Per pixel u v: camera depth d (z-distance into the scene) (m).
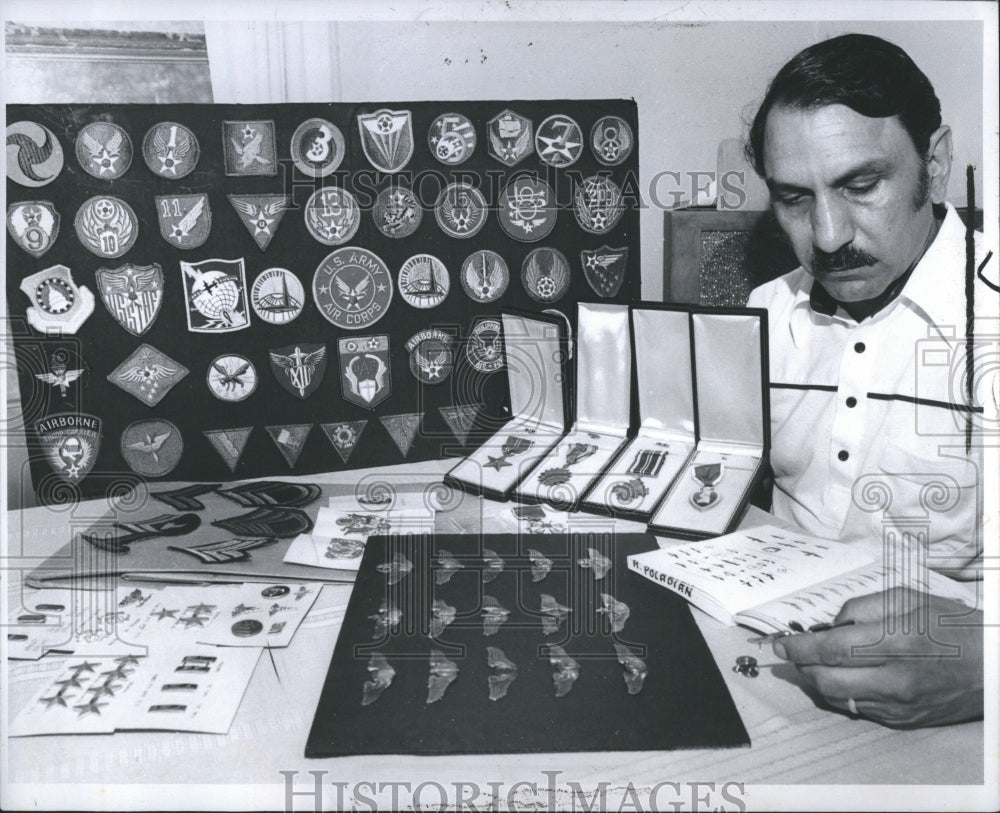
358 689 1.00
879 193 1.48
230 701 0.99
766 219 1.66
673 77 1.69
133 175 1.68
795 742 0.90
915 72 1.46
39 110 1.66
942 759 0.87
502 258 1.76
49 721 0.95
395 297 1.76
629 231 1.75
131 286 1.71
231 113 1.69
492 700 0.97
